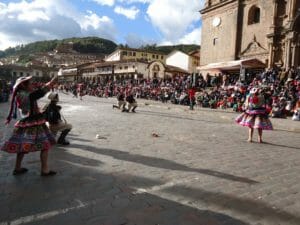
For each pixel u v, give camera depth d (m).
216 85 34.66
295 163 7.41
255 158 7.79
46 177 5.81
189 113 22.62
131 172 6.21
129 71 74.81
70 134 10.55
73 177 5.84
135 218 4.16
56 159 7.11
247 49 39.19
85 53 171.88
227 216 4.29
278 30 34.31
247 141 10.42
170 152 8.12
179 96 32.97
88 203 4.62
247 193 5.20
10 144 5.64
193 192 5.16
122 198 4.84
